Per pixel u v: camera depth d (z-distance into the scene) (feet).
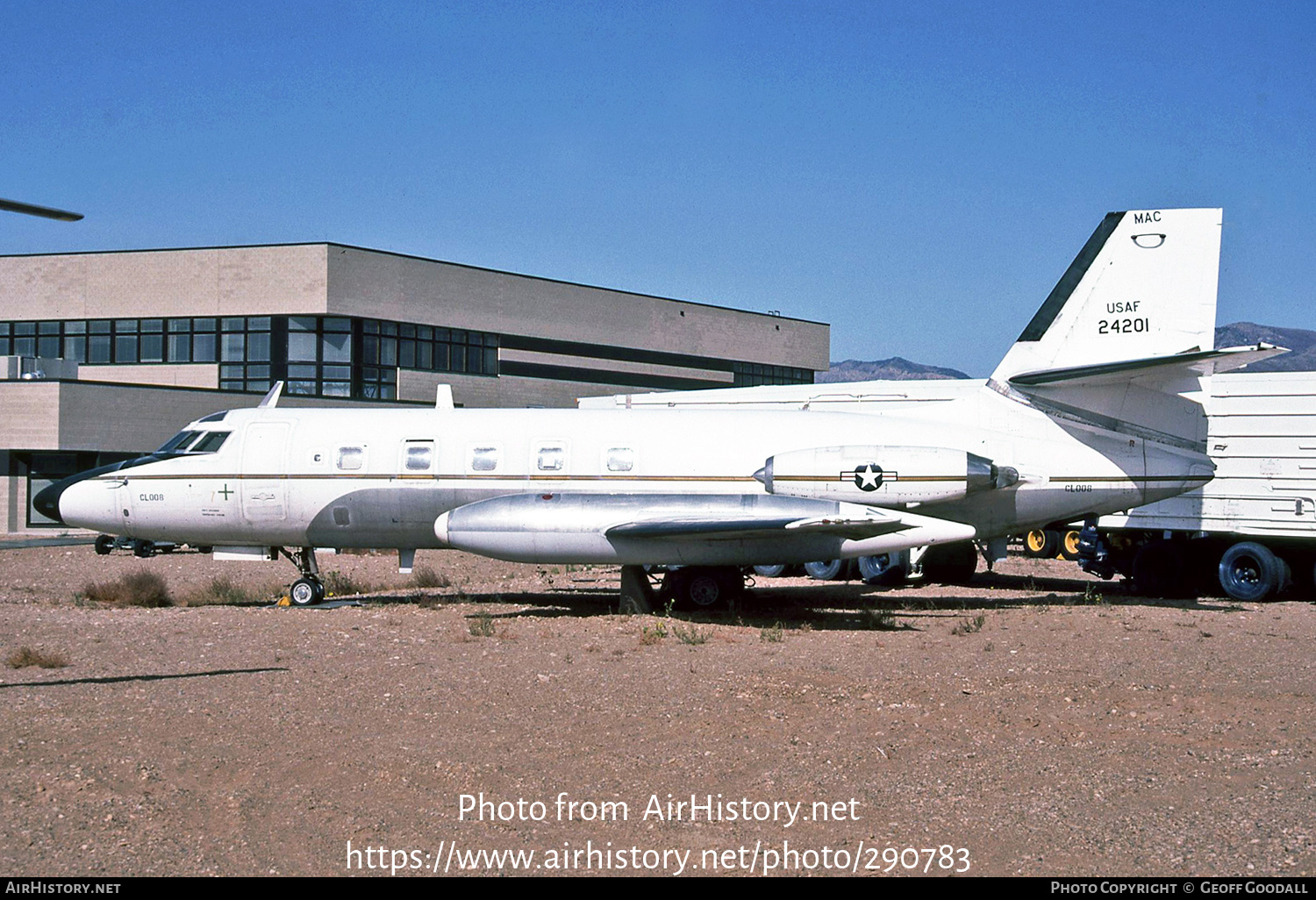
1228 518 64.75
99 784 26.35
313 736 30.76
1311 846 22.44
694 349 173.47
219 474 61.21
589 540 55.26
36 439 113.19
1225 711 34.35
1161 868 21.31
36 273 138.10
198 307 132.67
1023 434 59.26
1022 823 24.02
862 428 58.75
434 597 64.95
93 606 61.05
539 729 31.68
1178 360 51.98
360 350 131.95
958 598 66.33
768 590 71.15
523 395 150.82
